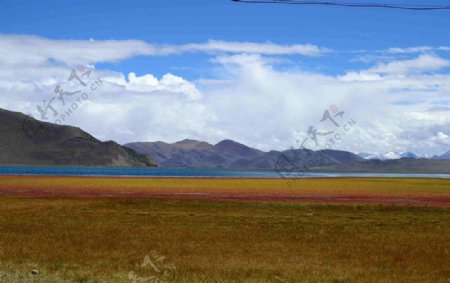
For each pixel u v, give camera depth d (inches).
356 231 1284.4
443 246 1068.5
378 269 839.1
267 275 778.8
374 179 5767.7
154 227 1295.5
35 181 3905.0
